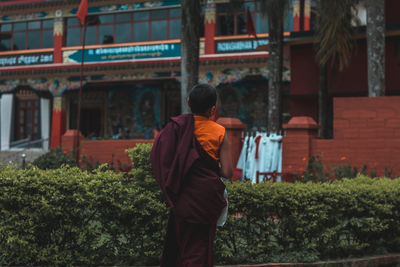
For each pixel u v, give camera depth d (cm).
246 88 2080
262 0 1061
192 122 271
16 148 2467
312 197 423
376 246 468
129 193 391
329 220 436
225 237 407
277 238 429
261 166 835
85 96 2431
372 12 870
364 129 752
